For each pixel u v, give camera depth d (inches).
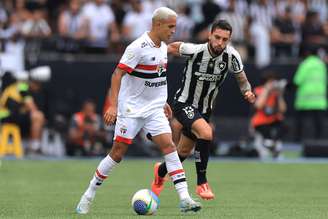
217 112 2933.1
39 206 1403.8
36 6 3004.4
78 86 2847.0
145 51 1221.7
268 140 2551.7
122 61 1219.9
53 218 1230.3
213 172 2122.3
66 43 2876.5
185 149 1406.3
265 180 1929.1
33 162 2358.5
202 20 2935.5
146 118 1243.2
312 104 2847.0
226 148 2783.0
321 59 2972.4
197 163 1354.6
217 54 1349.7
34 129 2534.5
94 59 2861.7
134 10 2920.8
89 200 1283.2
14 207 1387.8
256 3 3053.6
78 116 2551.7
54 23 3107.8
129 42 2886.3
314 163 2394.2
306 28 2989.7
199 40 2859.3
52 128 2613.2
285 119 2967.5
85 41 2876.5
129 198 1534.2
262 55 2947.8
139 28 2906.0
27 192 1647.4
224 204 1445.6
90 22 2898.6
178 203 1453.0
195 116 1363.2
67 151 2551.7
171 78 2834.6
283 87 2568.9
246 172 2127.2
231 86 2925.7
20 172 2081.7
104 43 2896.2
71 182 1857.8
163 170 1393.9
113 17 2940.5
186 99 1380.4
